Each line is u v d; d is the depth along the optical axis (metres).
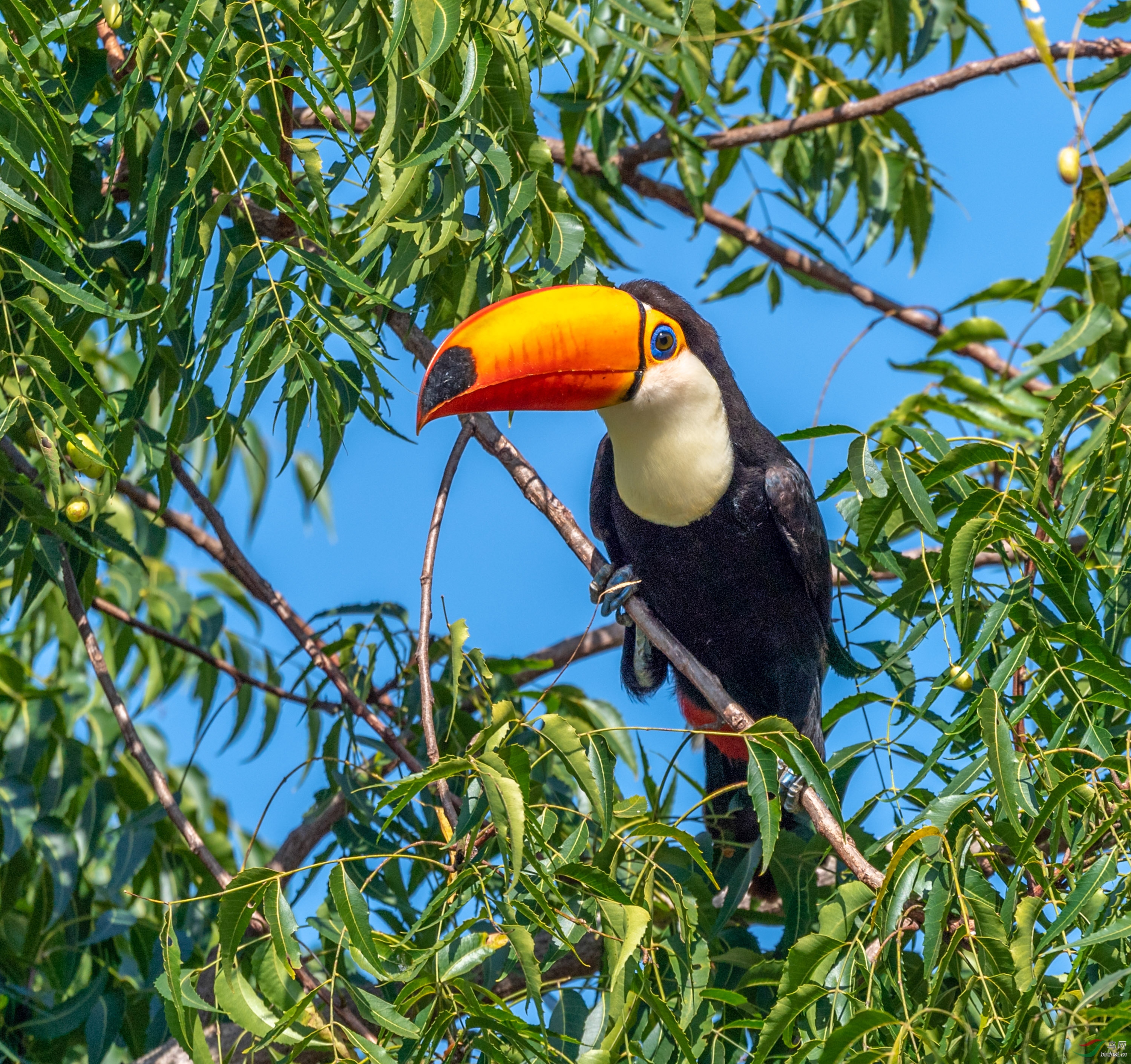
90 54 7.59
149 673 12.20
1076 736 6.94
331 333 7.75
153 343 7.66
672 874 7.89
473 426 8.85
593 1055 6.01
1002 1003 5.95
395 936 6.46
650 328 8.79
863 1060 5.66
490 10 7.69
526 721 6.59
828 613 9.66
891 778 7.27
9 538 8.02
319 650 9.21
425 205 7.54
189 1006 5.99
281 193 8.18
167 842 10.66
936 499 8.13
